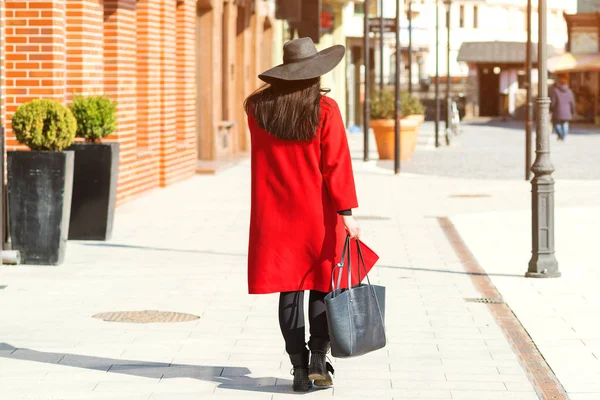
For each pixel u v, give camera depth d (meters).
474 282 15.88
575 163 42.38
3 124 20.14
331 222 9.63
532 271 16.39
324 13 65.38
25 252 16.94
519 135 68.25
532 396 9.74
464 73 128.50
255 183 9.68
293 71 9.41
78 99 19.61
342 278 9.69
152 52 29.56
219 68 39.88
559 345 11.81
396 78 37.53
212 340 11.89
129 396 9.63
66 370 10.52
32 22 20.64
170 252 18.58
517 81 100.69
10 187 16.89
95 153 19.66
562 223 22.98
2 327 12.48
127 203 26.75
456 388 10.01
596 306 14.08
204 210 25.36
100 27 24.42
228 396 9.66
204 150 39.25
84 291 14.80
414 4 119.88
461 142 59.66
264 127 9.55
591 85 89.56
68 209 17.16
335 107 9.59
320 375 9.68
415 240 20.53
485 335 12.30
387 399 9.63
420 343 11.87
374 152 50.47
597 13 88.75
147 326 12.59
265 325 12.69
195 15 35.53
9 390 9.78
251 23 47.75
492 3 131.50
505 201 28.12
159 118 30.72
